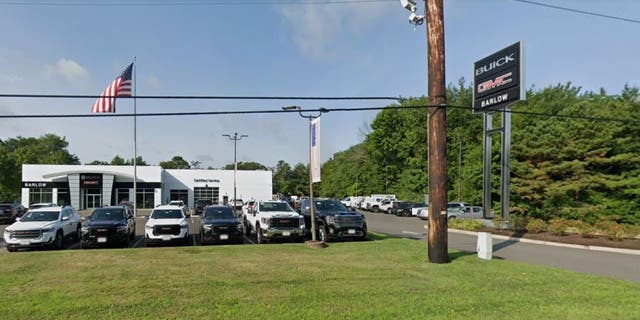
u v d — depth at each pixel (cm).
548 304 767
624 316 702
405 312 698
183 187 6719
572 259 1420
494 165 4159
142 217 4256
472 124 5472
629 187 2508
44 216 1773
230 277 956
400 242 1708
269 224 1784
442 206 1216
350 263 1165
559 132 2689
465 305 748
